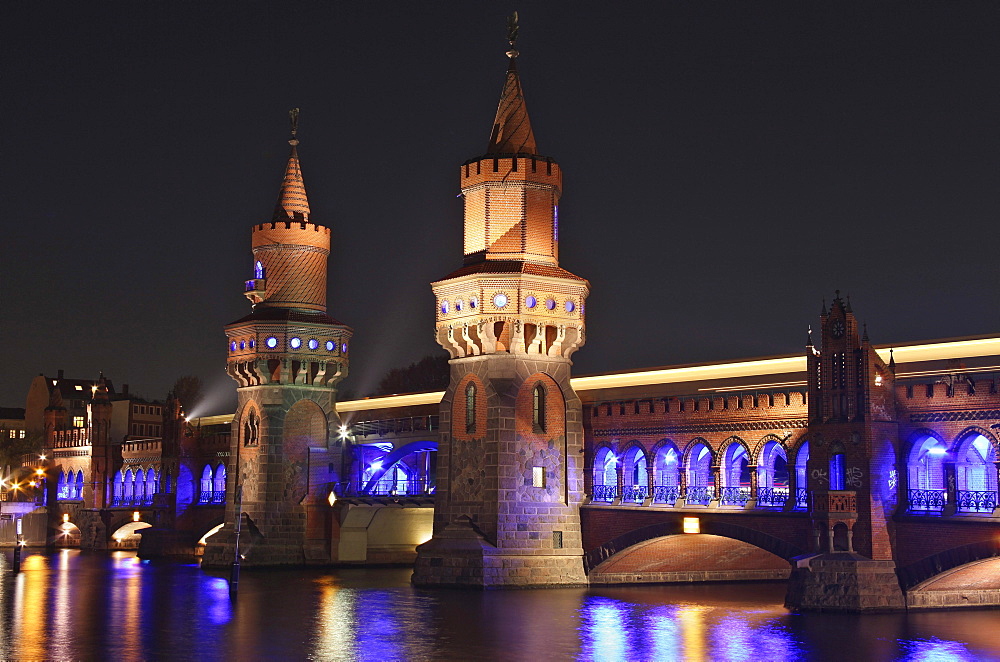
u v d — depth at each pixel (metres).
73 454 138.62
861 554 61.22
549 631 55.41
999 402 59.31
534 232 78.25
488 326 76.31
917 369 75.38
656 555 76.75
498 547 74.31
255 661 48.09
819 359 64.31
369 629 56.19
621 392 90.81
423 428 92.25
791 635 53.75
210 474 113.19
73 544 137.00
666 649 50.47
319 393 96.19
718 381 85.12
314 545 95.00
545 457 76.81
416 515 102.56
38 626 57.75
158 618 60.59
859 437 61.69
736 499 69.94
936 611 61.31
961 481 61.12
